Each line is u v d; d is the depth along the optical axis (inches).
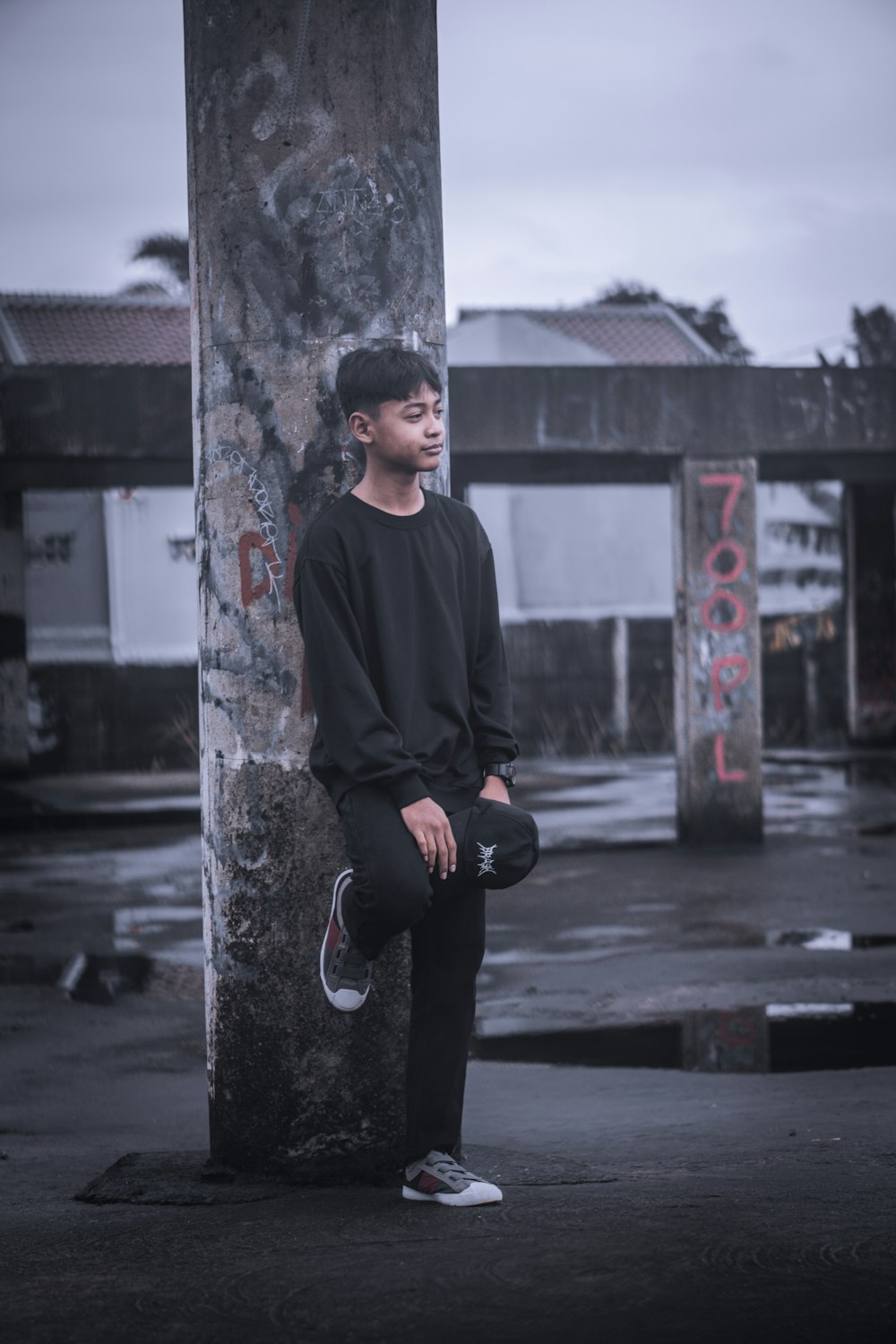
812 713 1146.0
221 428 145.5
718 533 550.6
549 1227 111.7
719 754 553.3
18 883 502.0
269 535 143.4
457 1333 87.4
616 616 1147.9
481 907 127.1
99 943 386.3
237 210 143.6
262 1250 109.0
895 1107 193.6
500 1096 222.4
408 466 119.2
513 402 535.5
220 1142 148.7
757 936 371.6
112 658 1092.5
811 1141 165.0
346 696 115.6
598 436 540.4
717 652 552.4
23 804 787.4
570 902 431.2
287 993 143.5
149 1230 118.6
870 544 1031.0
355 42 142.5
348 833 116.9
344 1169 144.6
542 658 1134.4
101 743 1052.5
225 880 145.7
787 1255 100.0
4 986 332.2
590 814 682.2
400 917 114.7
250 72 142.8
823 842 559.2
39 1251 112.6
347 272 142.9
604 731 1133.1
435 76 148.3
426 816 114.7
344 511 119.9
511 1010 294.7
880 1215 112.0
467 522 125.5
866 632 1039.0
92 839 636.7
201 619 149.1
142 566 1109.1
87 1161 180.2
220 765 145.7
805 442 553.6
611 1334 86.1
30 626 1094.4
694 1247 102.7
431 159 147.1
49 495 1097.4
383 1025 144.2
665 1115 200.1
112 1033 283.6
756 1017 284.5
